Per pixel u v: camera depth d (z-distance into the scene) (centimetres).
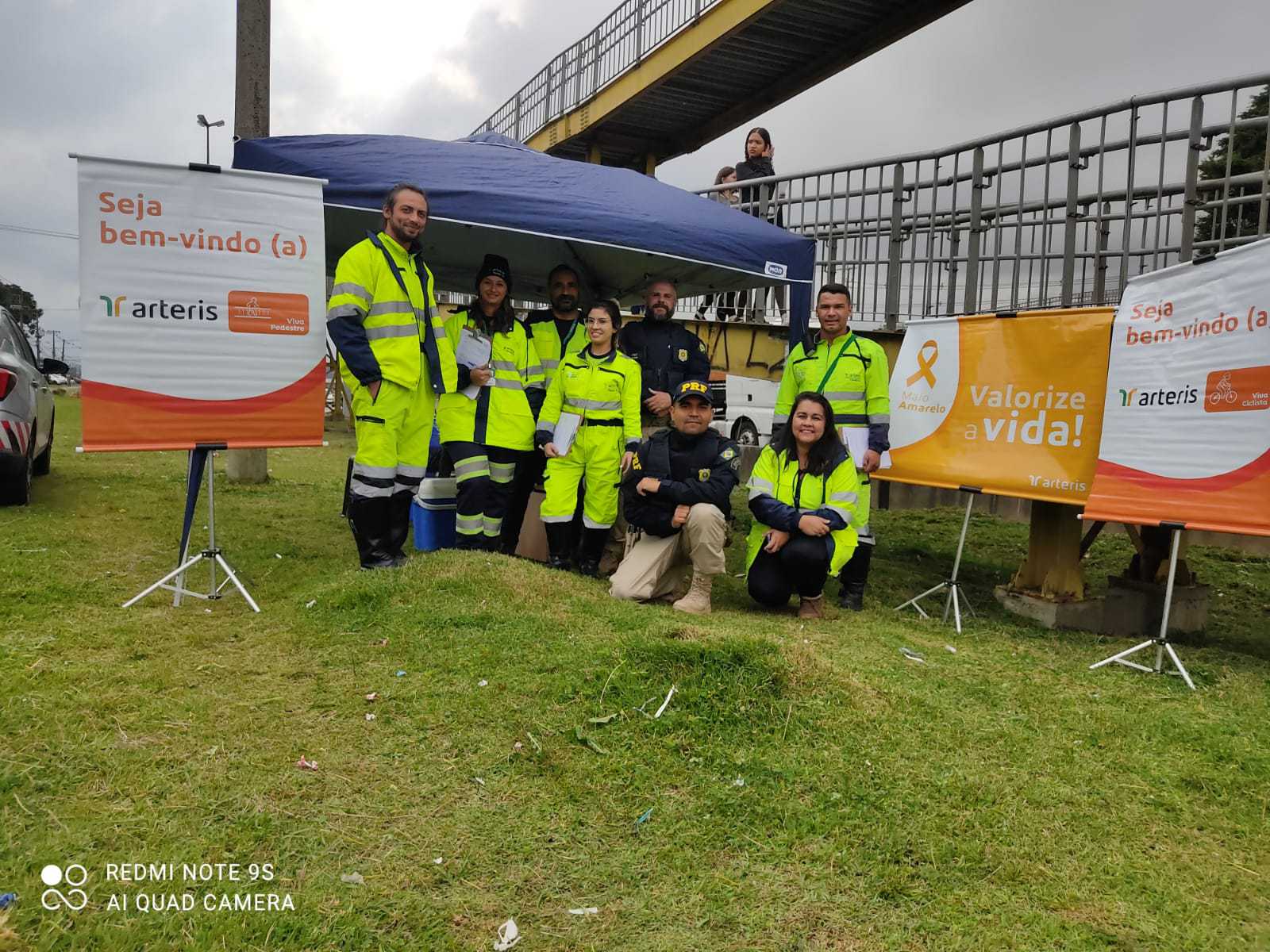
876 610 545
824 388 550
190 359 430
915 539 793
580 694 326
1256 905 235
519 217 552
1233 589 643
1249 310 412
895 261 835
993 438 527
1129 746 331
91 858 220
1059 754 320
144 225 420
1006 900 232
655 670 342
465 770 279
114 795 250
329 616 416
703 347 621
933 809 273
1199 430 425
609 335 545
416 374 464
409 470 485
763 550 505
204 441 436
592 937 208
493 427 545
